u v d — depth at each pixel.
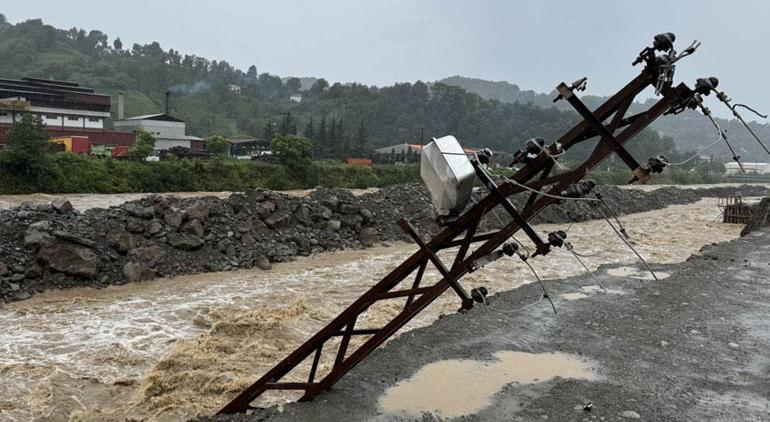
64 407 8.25
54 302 13.57
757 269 13.46
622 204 45.56
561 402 6.08
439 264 5.61
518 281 17.14
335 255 20.84
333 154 72.44
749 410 6.01
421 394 6.23
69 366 9.84
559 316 9.36
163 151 47.47
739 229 34.59
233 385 8.87
